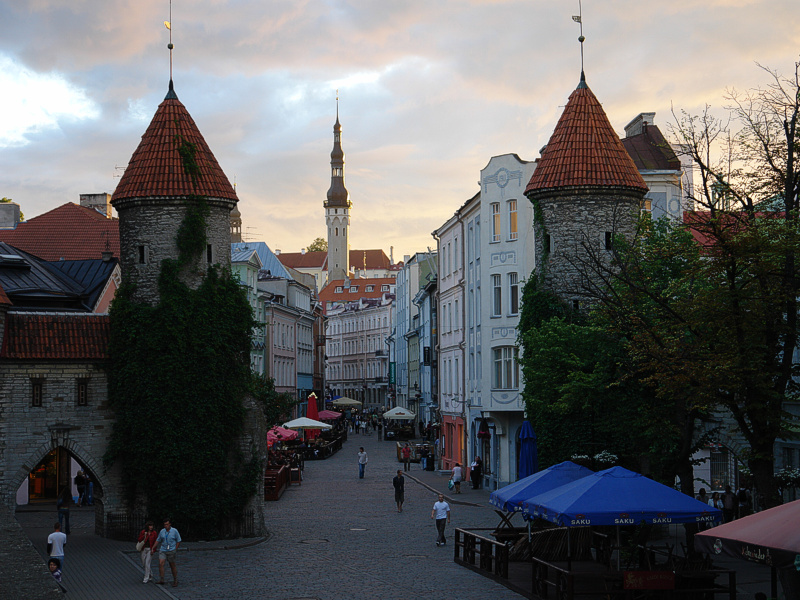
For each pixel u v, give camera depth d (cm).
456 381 6031
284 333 8794
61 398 3306
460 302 5875
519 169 4822
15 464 3238
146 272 3403
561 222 3834
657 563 2547
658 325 2591
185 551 3050
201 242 3409
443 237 6488
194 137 3519
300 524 3688
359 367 16125
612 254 3781
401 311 11894
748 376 2220
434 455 6575
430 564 2777
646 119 5144
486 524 3650
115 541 3250
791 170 2402
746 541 1459
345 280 19125
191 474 3306
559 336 3281
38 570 2164
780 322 2291
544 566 2194
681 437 3055
